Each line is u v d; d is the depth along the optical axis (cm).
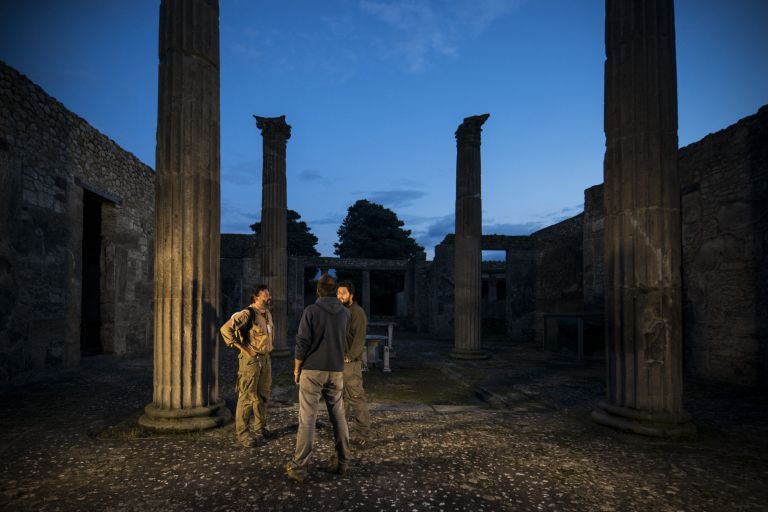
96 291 1381
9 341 751
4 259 746
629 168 513
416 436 454
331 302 359
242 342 423
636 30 518
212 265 521
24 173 796
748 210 824
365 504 300
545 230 1762
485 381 835
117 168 1136
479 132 1284
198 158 512
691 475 359
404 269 2606
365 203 3841
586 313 1243
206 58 530
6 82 751
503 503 304
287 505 299
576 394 706
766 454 412
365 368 960
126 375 866
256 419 440
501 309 2342
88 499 309
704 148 931
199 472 355
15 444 429
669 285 492
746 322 826
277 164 1259
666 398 483
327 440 435
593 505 304
